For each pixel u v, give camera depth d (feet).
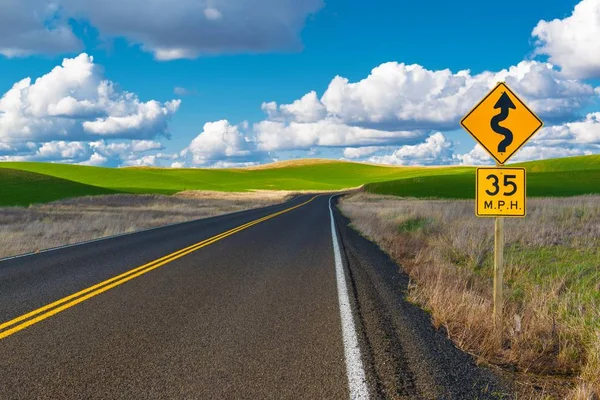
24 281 27.81
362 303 22.13
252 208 139.85
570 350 16.10
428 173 550.77
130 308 21.38
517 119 19.42
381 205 120.26
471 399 12.30
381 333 17.49
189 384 13.04
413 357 15.06
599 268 30.66
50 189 185.68
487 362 15.01
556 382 14.02
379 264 33.81
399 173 582.35
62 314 20.35
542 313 19.16
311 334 17.43
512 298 24.70
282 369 14.07
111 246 45.21
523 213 19.38
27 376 13.61
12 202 148.97
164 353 15.49
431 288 23.35
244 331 17.87
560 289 26.02
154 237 53.62
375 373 13.76
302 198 231.30
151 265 33.60
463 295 21.01
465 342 16.55
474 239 40.55
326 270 31.30
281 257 37.47
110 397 12.26
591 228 45.01
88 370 14.05
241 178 528.22
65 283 27.17
